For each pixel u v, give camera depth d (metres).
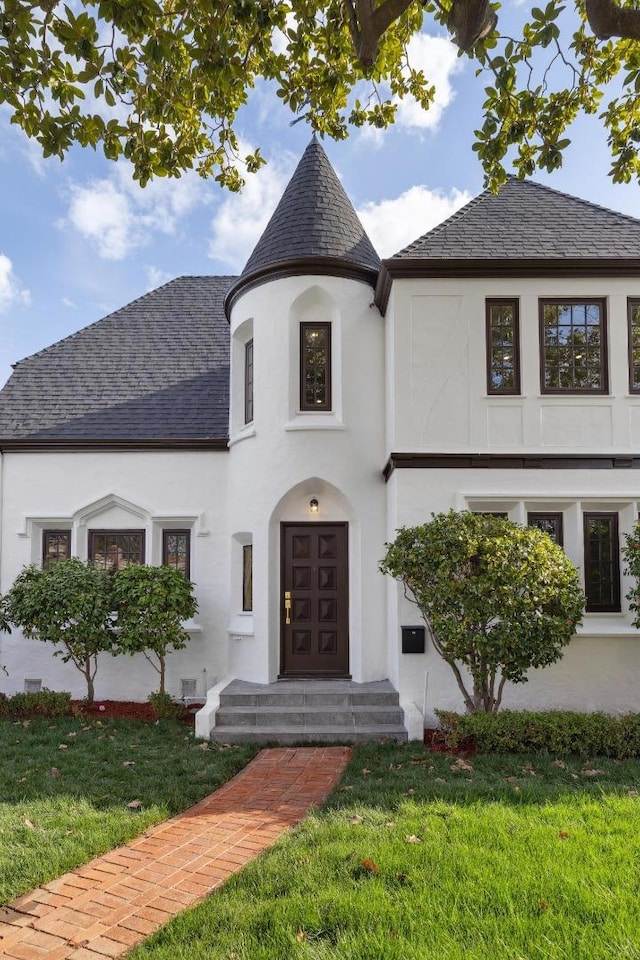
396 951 3.49
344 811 5.77
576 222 11.02
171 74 6.18
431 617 8.46
